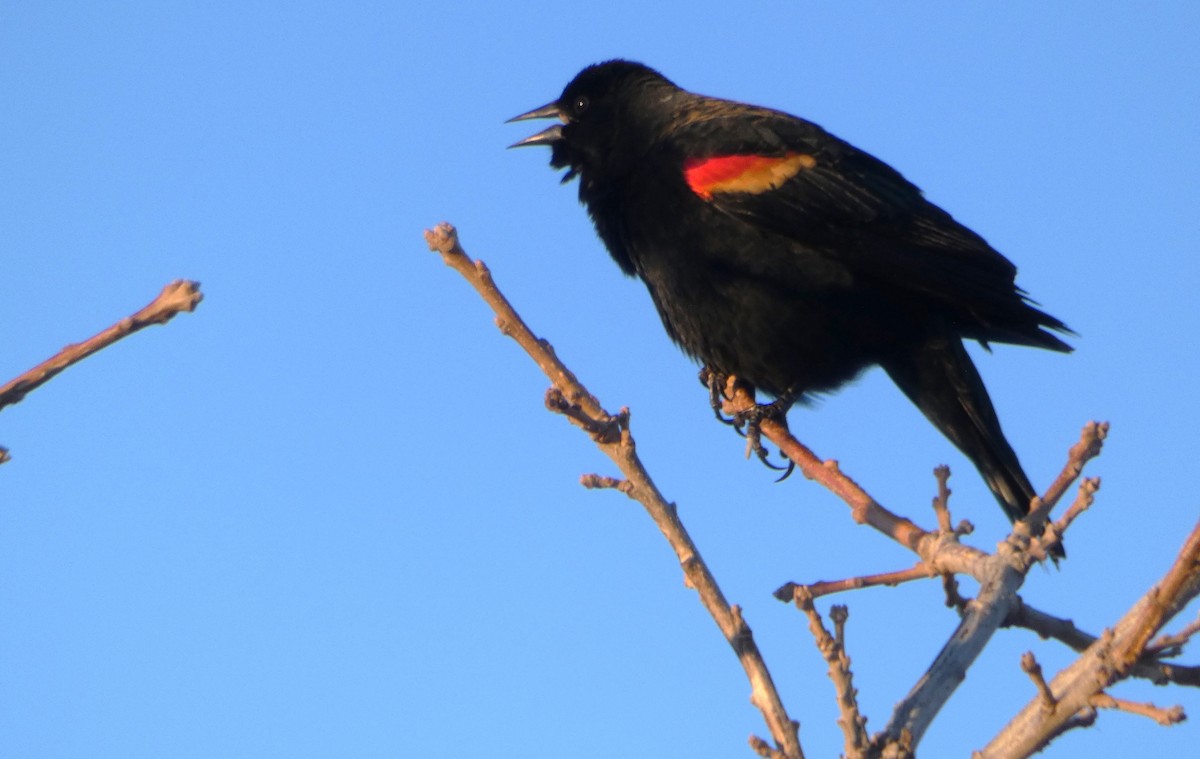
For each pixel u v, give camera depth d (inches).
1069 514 244.5
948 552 257.8
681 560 254.5
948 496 267.1
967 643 233.0
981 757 219.0
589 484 264.7
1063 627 259.0
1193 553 204.2
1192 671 229.6
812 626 212.1
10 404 163.5
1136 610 215.2
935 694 225.6
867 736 209.6
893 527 277.4
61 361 164.1
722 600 249.6
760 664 237.6
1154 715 207.6
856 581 263.0
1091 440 252.2
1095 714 215.8
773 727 228.5
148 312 164.2
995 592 241.3
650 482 263.6
